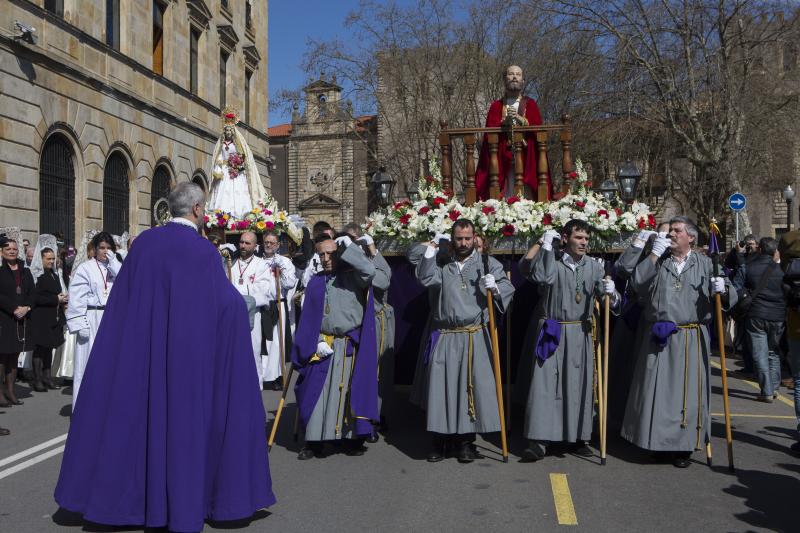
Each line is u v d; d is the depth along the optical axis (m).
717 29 21.48
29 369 11.27
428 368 6.35
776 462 6.29
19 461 6.43
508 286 6.33
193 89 26.95
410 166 29.59
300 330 6.49
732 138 21.38
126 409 4.43
